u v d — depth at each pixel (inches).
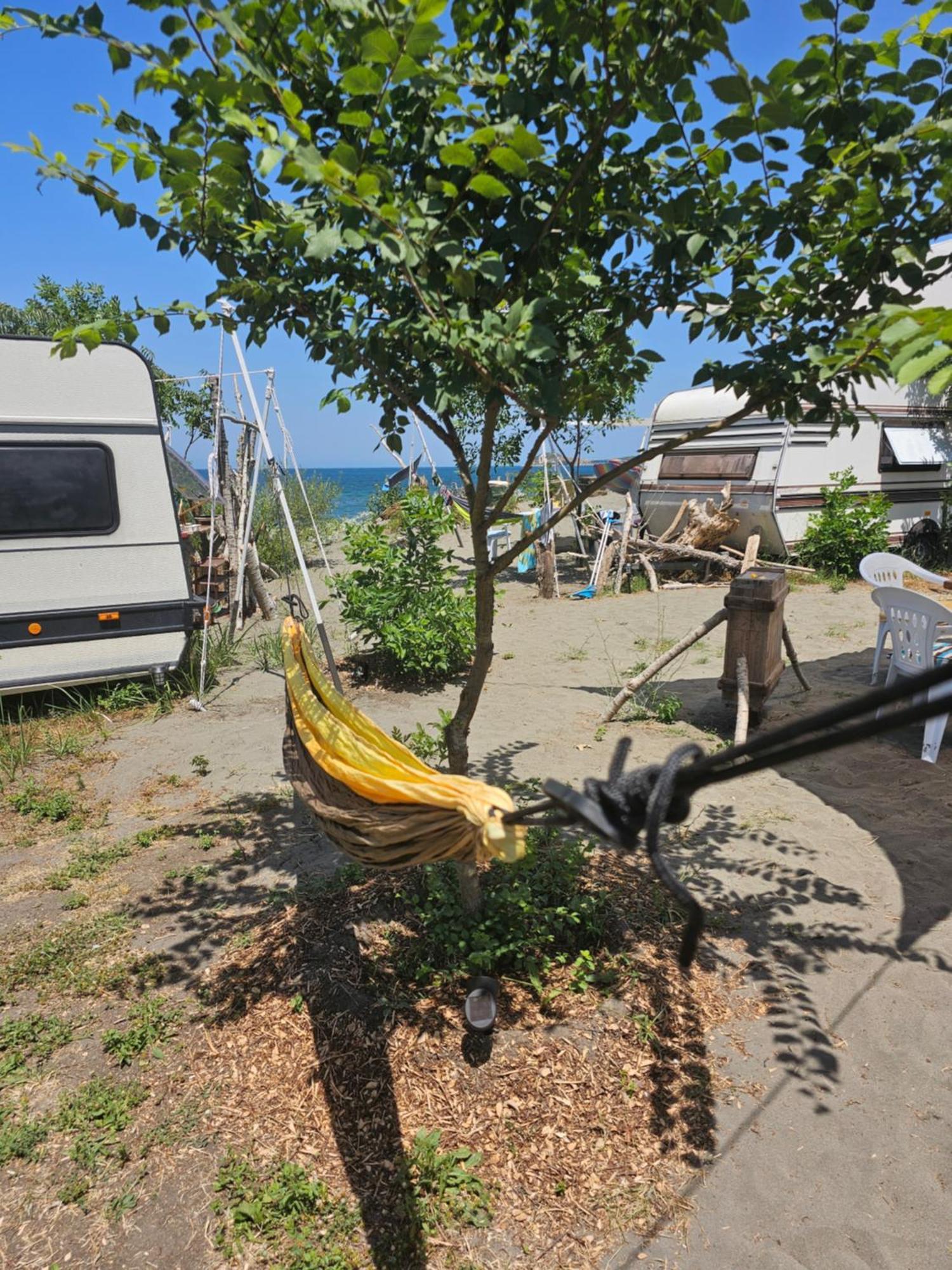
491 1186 112.7
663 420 637.9
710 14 90.4
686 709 314.8
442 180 101.8
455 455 140.4
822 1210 109.3
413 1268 102.3
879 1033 140.0
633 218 104.2
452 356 110.1
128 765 272.7
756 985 151.8
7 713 323.6
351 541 379.2
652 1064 132.4
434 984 146.5
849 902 178.7
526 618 496.1
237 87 85.1
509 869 168.4
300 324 123.1
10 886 194.7
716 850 202.4
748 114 92.7
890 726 29.2
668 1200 111.0
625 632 451.8
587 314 131.8
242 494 443.2
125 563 328.2
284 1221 107.7
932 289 533.0
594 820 42.8
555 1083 128.2
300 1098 126.6
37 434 309.6
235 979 153.8
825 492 583.2
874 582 310.8
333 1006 142.4
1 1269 103.0
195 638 401.7
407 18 78.9
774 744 33.7
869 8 90.9
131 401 325.7
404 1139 119.1
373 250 110.3
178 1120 124.1
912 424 621.9
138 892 188.9
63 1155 119.0
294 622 209.3
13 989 155.5
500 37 110.3
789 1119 123.1
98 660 327.3
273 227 100.0
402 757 120.3
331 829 103.5
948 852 199.6
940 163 102.0
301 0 96.7
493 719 307.7
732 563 570.9
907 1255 103.2
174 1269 103.0
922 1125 122.2
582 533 682.2
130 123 102.8
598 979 148.6
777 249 110.3
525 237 110.1
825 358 84.7
